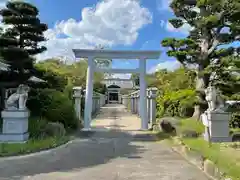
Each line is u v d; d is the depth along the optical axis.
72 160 6.52
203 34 10.75
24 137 8.43
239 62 9.52
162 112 14.66
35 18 10.28
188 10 11.12
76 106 13.84
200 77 10.79
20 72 10.68
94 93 22.22
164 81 22.53
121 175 5.23
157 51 12.86
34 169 5.64
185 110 12.34
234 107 10.23
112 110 31.06
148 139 10.08
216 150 6.44
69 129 11.74
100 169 5.69
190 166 6.00
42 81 12.70
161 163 6.27
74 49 12.72
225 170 4.79
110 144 8.94
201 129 9.47
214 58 10.80
